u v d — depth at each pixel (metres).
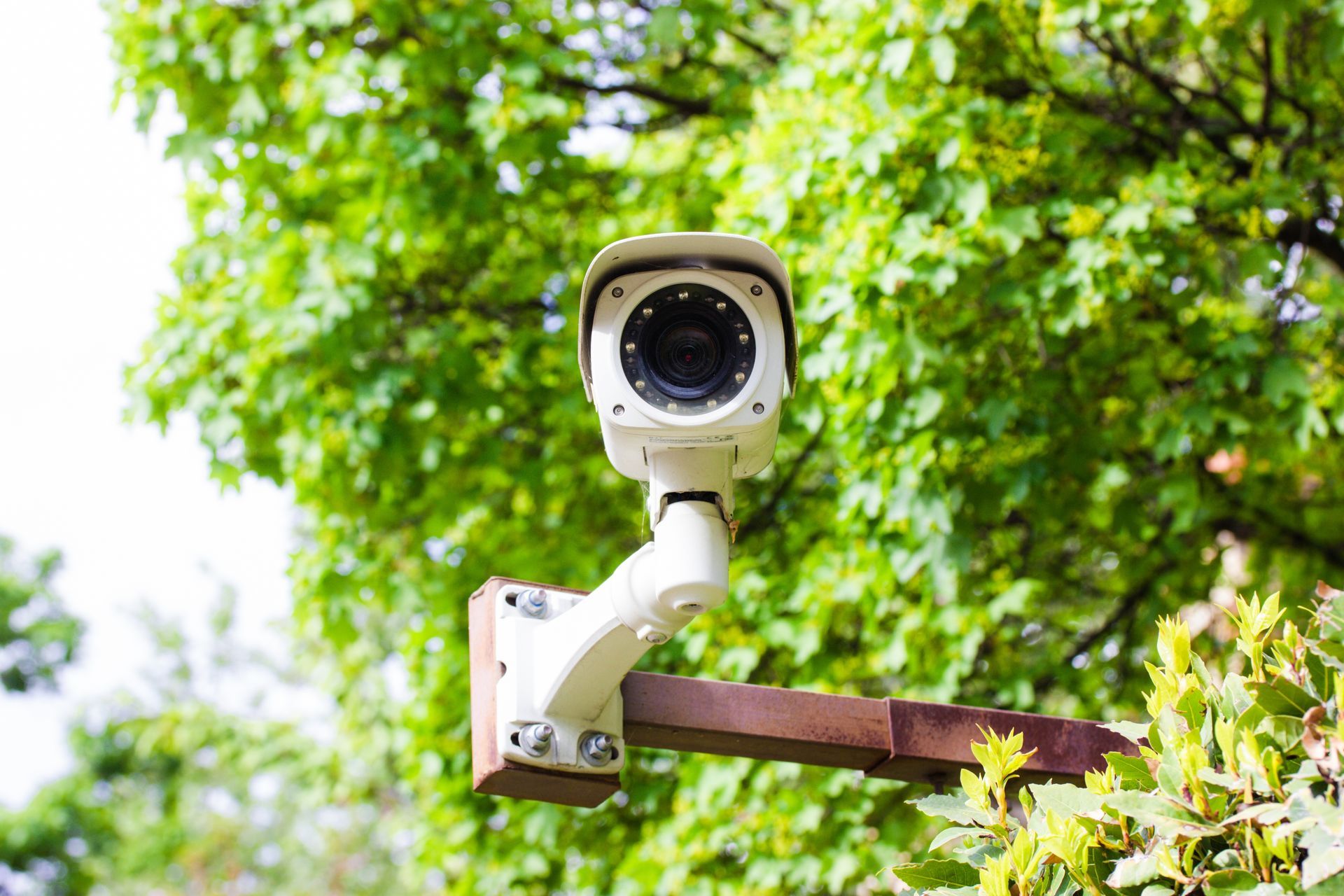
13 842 16.33
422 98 5.27
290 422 5.29
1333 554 5.30
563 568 5.24
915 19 4.22
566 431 5.45
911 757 2.45
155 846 16.41
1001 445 4.35
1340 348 4.46
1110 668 5.17
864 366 4.07
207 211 5.63
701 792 4.37
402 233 5.10
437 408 5.30
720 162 4.58
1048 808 1.82
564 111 5.12
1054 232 4.59
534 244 5.79
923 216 4.11
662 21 5.27
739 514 5.21
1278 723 1.67
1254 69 5.02
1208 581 5.02
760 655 4.57
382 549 5.41
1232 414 4.29
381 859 14.09
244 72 5.31
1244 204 4.34
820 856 4.31
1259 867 1.60
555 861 5.12
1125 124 4.85
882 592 4.33
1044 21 4.26
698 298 1.91
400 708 5.57
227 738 8.74
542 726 2.23
